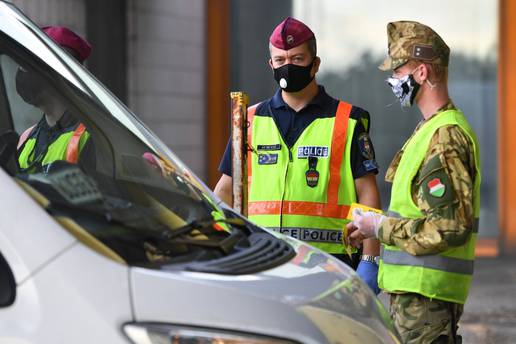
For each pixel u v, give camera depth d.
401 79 8.05
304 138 9.28
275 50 9.17
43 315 4.88
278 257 6.05
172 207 6.16
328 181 9.22
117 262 5.07
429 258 7.82
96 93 7.00
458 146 7.69
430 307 7.90
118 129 6.74
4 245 4.98
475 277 18.00
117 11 19.86
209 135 21.34
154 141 6.94
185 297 5.04
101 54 19.56
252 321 5.10
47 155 6.45
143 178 6.30
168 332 4.92
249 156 9.40
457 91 20.47
